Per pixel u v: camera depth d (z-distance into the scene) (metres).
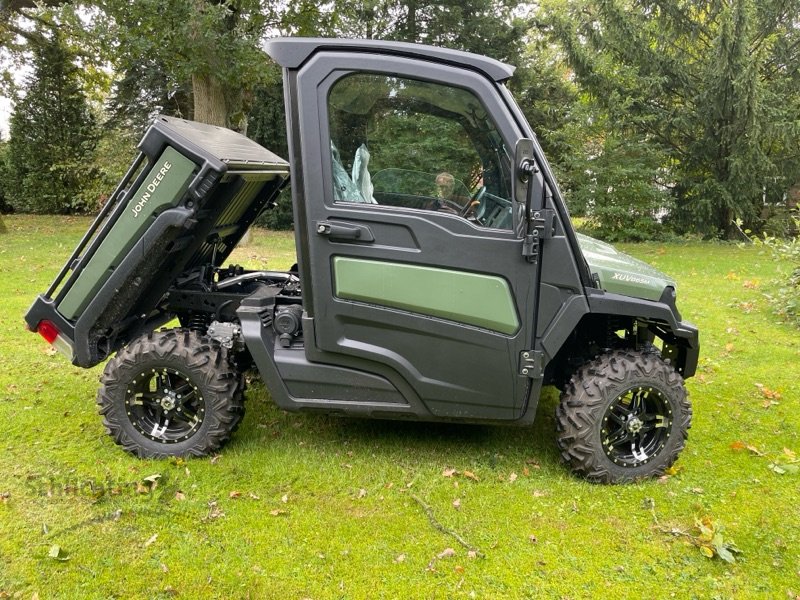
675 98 15.09
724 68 13.51
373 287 2.92
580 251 2.93
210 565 2.49
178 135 2.92
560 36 14.79
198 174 2.90
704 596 2.40
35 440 3.52
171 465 3.25
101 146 15.41
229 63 9.53
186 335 3.32
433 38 16.00
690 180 15.01
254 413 3.97
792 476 3.31
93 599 2.29
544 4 17.45
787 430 3.91
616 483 3.19
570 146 14.31
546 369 3.58
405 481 3.18
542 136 15.71
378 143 2.88
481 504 2.99
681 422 3.21
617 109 14.01
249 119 16.36
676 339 3.45
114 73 16.91
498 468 3.34
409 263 2.90
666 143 15.23
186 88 14.55
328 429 3.76
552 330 2.96
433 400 3.08
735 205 14.22
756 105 13.27
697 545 2.70
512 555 2.61
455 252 2.88
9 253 10.38
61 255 10.30
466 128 2.86
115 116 18.14
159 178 2.95
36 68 17.17
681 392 3.17
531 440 3.70
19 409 3.93
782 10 13.91
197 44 8.99
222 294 3.81
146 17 8.98
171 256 3.29
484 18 15.84
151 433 3.34
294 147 2.85
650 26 14.70
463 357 3.00
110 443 3.49
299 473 3.22
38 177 17.77
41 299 3.20
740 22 13.14
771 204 15.02
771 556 2.64
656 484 3.20
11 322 5.95
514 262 2.88
